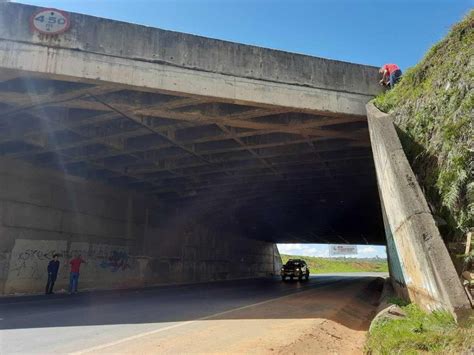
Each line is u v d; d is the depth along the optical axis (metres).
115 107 14.01
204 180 23.98
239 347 7.54
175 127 15.73
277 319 11.45
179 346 7.64
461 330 5.71
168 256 30.41
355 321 12.84
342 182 23.64
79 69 12.37
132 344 7.80
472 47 9.45
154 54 13.06
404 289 10.96
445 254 7.28
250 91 13.84
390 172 10.16
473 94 8.61
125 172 21.88
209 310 13.56
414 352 5.62
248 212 34.97
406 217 8.95
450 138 8.98
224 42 13.86
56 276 19.39
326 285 31.02
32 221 19.22
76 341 8.12
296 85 14.34
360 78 15.19
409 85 12.73
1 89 12.89
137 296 19.39
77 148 18.73
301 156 19.31
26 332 9.18
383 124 10.61
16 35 12.09
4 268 17.77
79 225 21.95
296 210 33.59
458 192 8.16
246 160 19.91
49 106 14.18
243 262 48.38
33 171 19.48
